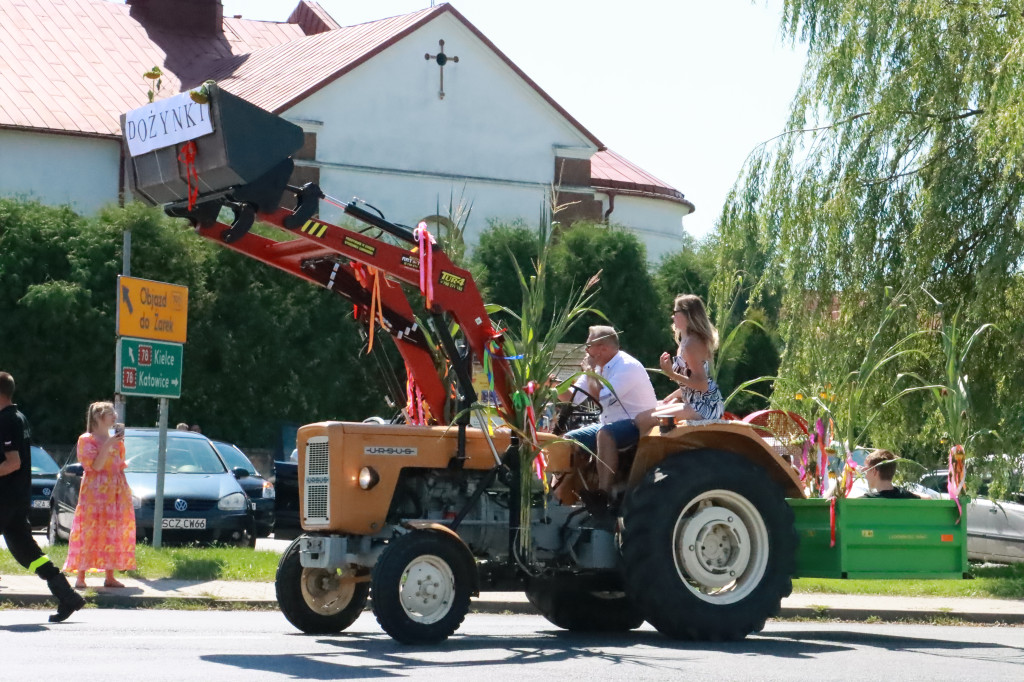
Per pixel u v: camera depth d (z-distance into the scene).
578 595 10.98
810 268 19.05
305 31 52.91
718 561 10.04
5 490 10.89
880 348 18.33
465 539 9.80
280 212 8.98
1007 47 18.05
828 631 12.27
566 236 38.25
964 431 11.53
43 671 7.66
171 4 48.84
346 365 34.81
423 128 42.59
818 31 19.73
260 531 21.62
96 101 42.84
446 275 9.72
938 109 18.44
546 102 43.94
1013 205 17.70
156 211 33.22
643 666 8.40
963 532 10.97
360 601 10.32
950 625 13.72
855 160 19.09
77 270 32.25
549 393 9.81
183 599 13.18
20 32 45.25
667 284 39.47
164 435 16.97
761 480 10.12
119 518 13.80
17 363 32.00
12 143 40.31
